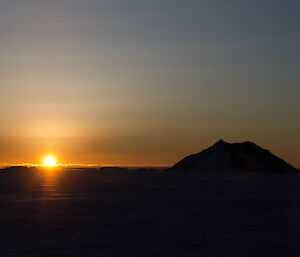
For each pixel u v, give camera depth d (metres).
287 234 42.84
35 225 48.56
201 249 35.59
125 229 45.78
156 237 40.94
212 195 96.50
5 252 34.16
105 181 180.75
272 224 49.81
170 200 82.38
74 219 53.84
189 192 107.56
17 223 50.19
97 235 41.91
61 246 36.53
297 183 158.38
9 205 72.00
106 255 33.31
